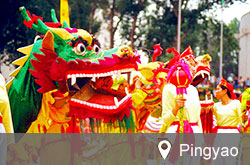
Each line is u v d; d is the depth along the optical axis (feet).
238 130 25.22
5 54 83.30
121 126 17.63
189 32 112.98
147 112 20.59
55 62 16.26
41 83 16.30
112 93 17.53
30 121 16.92
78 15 98.84
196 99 17.33
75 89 16.96
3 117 14.25
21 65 16.96
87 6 100.27
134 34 107.24
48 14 84.07
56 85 16.70
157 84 20.16
